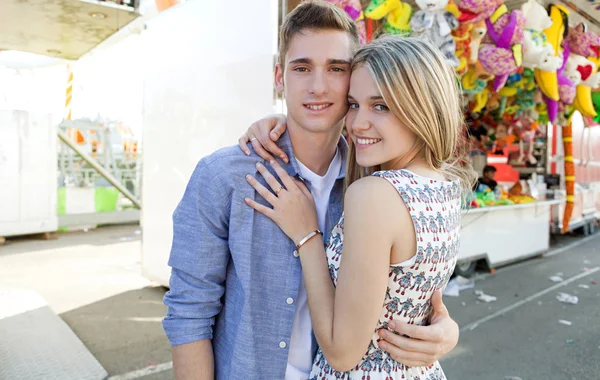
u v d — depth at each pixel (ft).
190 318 3.79
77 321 14.28
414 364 3.62
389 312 3.54
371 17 11.88
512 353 12.60
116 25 13.50
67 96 22.89
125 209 35.91
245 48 12.70
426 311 3.81
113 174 35.55
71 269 21.39
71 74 22.38
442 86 3.60
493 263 22.16
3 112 26.99
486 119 29.09
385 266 3.28
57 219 30.45
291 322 3.84
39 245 27.68
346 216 3.40
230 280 3.99
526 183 27.04
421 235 3.33
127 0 12.29
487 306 16.80
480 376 11.21
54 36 14.83
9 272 20.72
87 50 17.02
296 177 4.17
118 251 25.90
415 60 3.48
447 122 3.65
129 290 17.81
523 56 16.05
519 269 23.09
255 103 12.40
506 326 14.73
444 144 3.70
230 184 3.81
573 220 31.55
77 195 33.24
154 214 17.04
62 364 11.00
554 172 30.81
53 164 29.66
